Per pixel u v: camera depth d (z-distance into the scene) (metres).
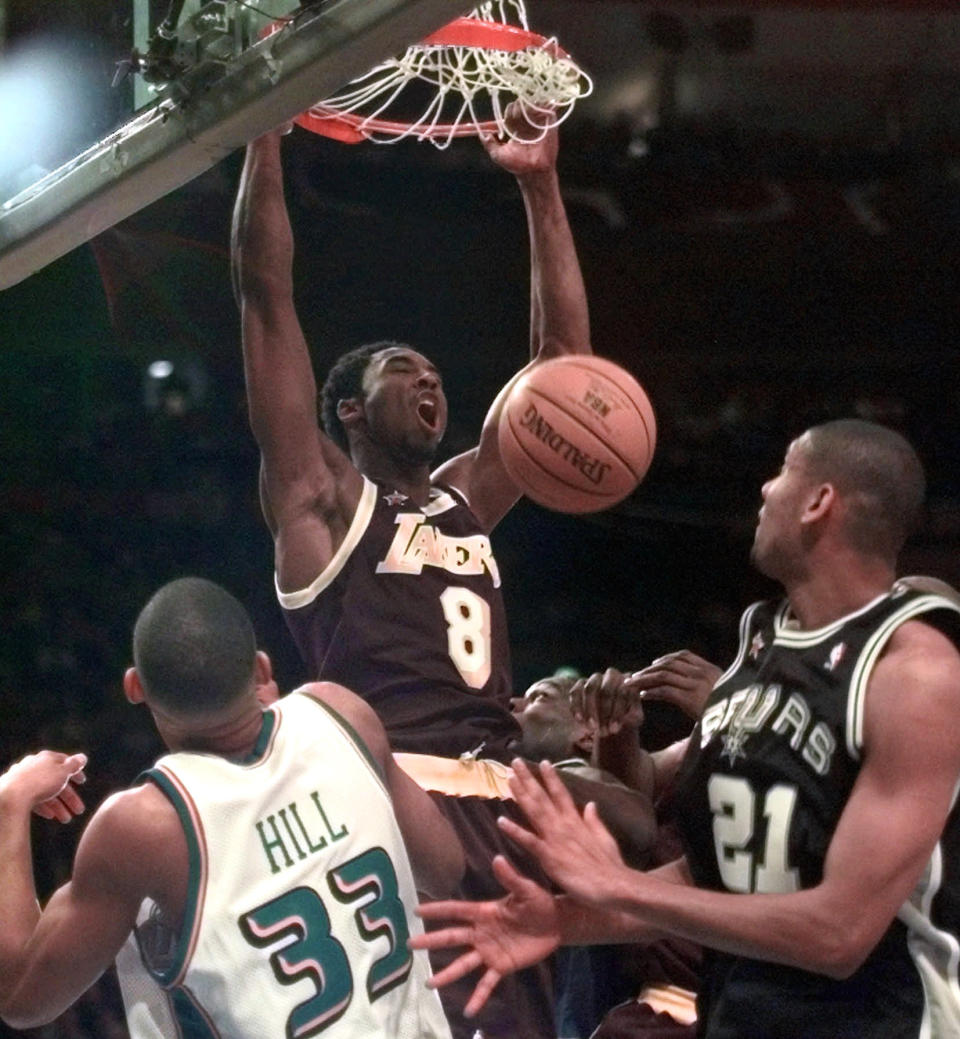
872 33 12.99
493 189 14.39
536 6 12.80
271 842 3.21
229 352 13.56
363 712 3.47
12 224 4.70
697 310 14.82
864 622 3.23
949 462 14.79
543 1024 4.27
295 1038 3.13
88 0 4.48
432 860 3.55
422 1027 3.30
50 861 11.53
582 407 4.01
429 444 4.76
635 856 4.55
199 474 14.85
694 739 3.52
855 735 3.14
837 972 3.02
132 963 3.30
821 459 3.34
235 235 4.49
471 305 14.48
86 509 14.66
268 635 14.55
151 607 3.31
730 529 15.06
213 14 3.97
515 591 15.17
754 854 3.27
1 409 14.50
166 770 3.21
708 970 3.50
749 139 14.58
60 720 13.77
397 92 4.95
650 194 14.63
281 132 4.49
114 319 13.38
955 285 14.68
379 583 4.49
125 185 4.31
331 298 14.32
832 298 14.85
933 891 3.18
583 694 4.82
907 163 14.60
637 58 13.50
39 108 4.57
